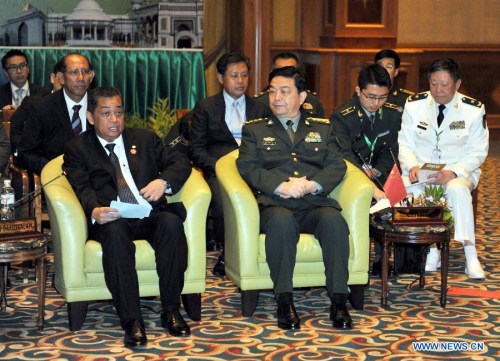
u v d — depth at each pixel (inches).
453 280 191.3
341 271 157.9
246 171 167.2
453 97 199.0
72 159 161.6
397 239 165.5
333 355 142.2
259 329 156.5
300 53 365.1
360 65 352.5
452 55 394.9
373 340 150.1
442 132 197.9
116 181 162.4
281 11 359.6
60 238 152.6
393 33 355.3
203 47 313.0
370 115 196.1
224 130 204.2
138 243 155.7
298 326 156.5
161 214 155.1
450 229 168.2
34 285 186.5
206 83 319.9
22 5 296.4
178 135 218.8
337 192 171.0
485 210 273.6
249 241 161.0
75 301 154.0
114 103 159.9
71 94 201.0
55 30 300.5
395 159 201.0
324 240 158.6
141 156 166.1
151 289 156.9
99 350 144.3
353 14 351.3
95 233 156.9
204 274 159.5
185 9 308.7
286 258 157.2
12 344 147.2
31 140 197.9
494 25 399.2
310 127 173.6
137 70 307.1
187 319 162.6
